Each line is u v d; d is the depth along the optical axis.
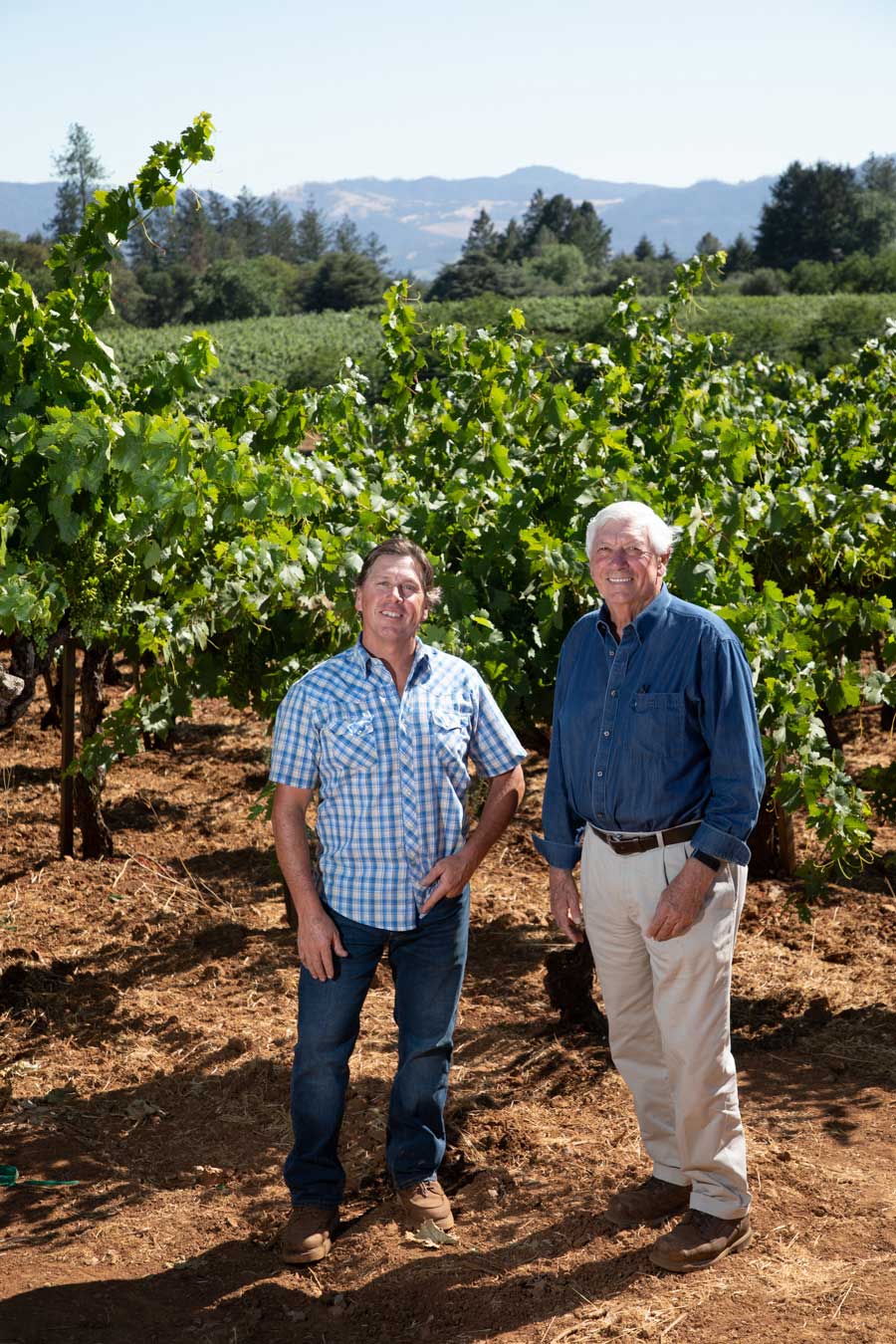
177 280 129.88
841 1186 3.34
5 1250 3.09
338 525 4.82
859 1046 4.28
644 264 135.25
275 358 72.44
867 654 8.48
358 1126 3.75
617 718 2.90
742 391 7.68
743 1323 2.74
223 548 4.42
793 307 77.69
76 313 4.18
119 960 5.21
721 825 2.81
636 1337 2.70
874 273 106.06
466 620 4.25
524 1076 4.10
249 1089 4.04
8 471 3.94
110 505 4.07
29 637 4.14
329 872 3.08
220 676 5.30
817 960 5.12
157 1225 3.23
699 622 2.86
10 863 6.41
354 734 2.99
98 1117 3.85
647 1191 3.20
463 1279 2.95
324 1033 3.06
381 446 6.87
